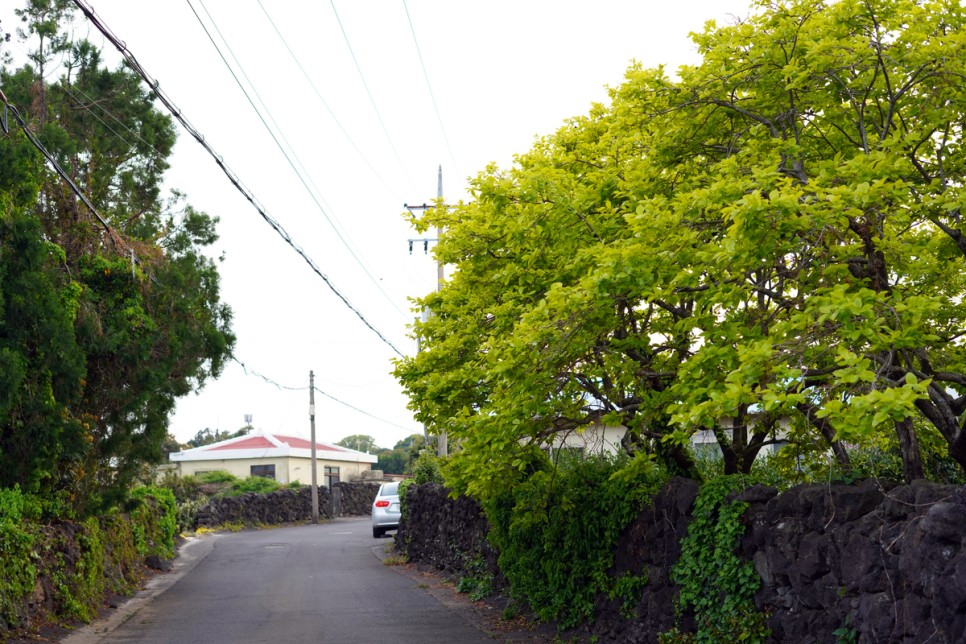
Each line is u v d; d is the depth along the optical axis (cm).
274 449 5516
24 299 1165
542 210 867
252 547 2734
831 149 884
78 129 1708
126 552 1758
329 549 2591
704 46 896
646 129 923
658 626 889
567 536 1110
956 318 871
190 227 1905
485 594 1460
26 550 1084
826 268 695
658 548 913
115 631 1184
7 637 1013
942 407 705
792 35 813
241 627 1204
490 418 875
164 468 3947
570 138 1120
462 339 1109
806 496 679
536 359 799
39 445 1197
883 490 639
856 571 606
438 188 2788
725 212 643
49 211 1439
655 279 712
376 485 5772
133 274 1469
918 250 717
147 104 1803
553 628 1141
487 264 1080
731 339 707
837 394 671
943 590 503
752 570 752
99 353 1376
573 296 726
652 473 1012
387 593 1566
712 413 600
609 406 982
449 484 1105
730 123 902
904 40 755
